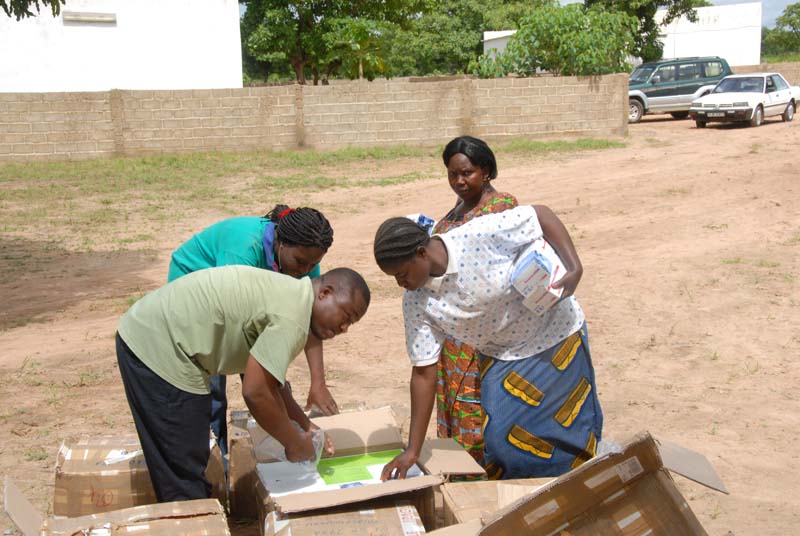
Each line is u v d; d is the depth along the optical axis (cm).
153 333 313
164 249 1095
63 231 1195
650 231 1096
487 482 319
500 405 347
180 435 319
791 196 1245
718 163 1564
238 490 384
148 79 2142
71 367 646
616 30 2128
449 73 4688
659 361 648
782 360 642
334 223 1245
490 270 318
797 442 499
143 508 295
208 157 1825
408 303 331
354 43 2625
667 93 2431
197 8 2150
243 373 329
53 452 483
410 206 1362
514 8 4559
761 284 843
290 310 301
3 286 917
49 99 1778
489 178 391
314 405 389
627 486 267
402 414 418
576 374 352
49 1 899
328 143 1933
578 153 1809
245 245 371
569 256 325
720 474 458
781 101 2227
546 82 1980
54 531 278
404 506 303
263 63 4750
